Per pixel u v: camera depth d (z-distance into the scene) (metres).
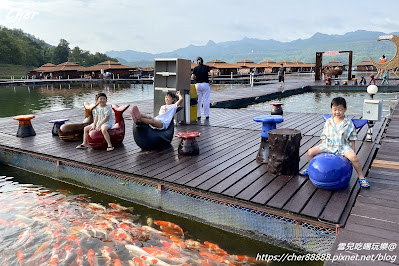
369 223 3.29
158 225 4.27
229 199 4.05
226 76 44.81
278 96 19.53
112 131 6.39
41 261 3.51
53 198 5.27
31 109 17.34
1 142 7.30
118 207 4.86
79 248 3.73
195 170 5.06
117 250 3.67
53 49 126.69
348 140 4.27
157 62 8.96
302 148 6.12
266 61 62.16
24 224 4.34
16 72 90.25
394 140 6.42
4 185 5.91
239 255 3.57
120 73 56.19
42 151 6.46
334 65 59.97
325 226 3.38
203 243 3.84
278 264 3.41
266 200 3.87
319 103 16.62
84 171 5.62
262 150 5.25
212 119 9.70
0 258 3.59
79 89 34.78
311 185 4.27
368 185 4.10
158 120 6.10
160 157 5.82
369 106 6.18
